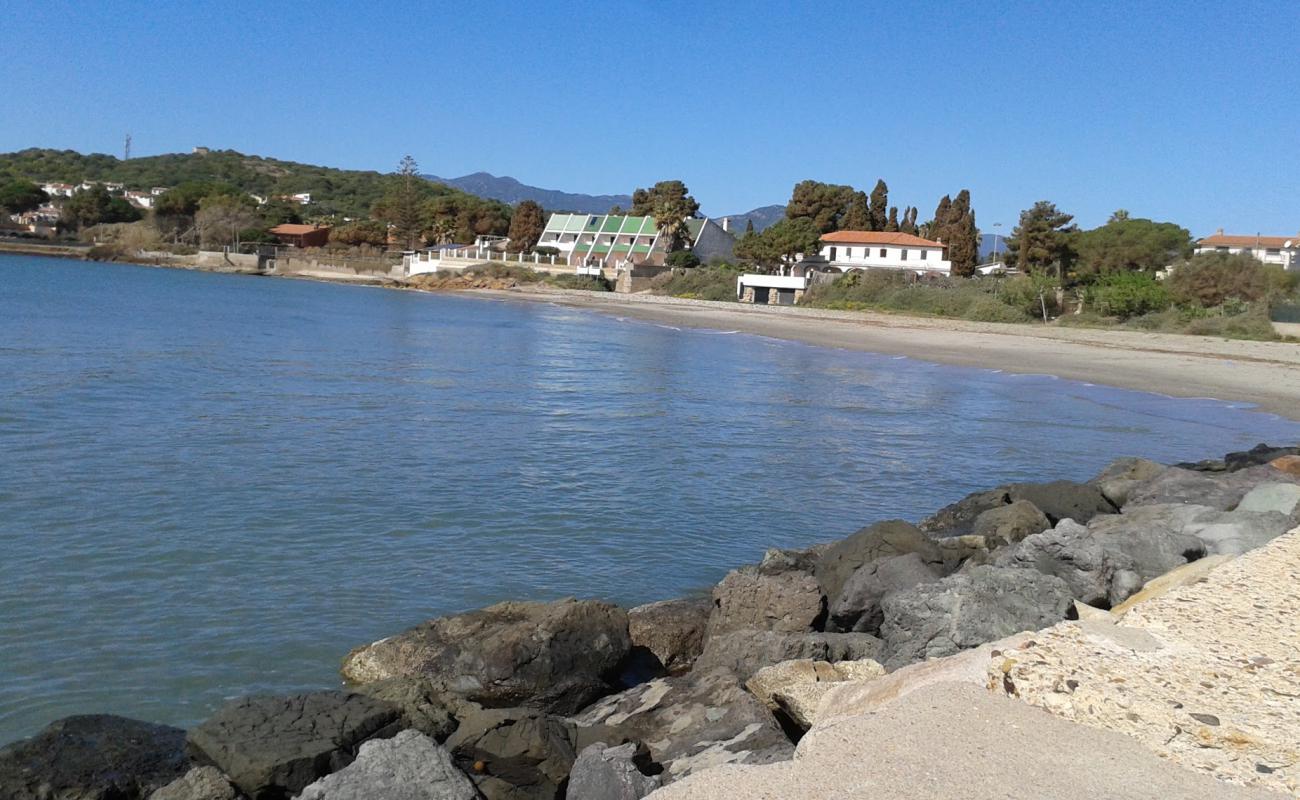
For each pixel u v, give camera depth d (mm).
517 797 7082
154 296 79312
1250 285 69875
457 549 14750
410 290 120938
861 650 9594
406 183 152750
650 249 127188
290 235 150000
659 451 23375
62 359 35500
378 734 7613
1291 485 13938
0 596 11828
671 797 4457
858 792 4285
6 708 9086
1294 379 43719
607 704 8898
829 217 124062
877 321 75812
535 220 136375
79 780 6957
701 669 9609
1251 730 4762
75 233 159625
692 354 51875
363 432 24109
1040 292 75625
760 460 22844
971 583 9234
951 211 122062
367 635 11250
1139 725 4832
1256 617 6430
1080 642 5816
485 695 9508
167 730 7875
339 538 15000
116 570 13031
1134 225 89750
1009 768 4465
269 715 7539
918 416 31031
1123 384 41625
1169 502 16078
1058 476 22422
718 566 14688
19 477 17688
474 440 23719
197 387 30609
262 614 11719
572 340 58500
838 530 17094
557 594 13008
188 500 16734
